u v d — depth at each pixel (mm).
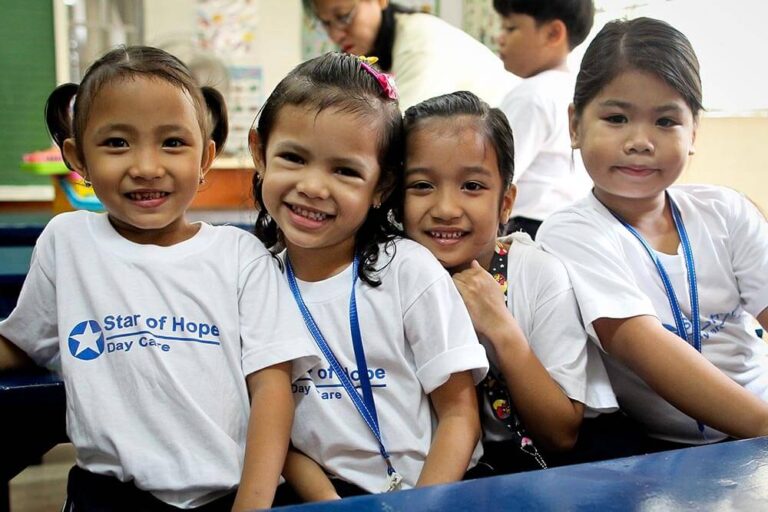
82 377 1004
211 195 3258
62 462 2389
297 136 1040
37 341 1105
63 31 3205
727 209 1326
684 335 1242
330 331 1078
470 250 1172
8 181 3238
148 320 1015
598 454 1166
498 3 2064
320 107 1031
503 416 1174
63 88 1171
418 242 1171
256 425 1003
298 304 1099
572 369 1154
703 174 2281
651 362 1128
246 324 1060
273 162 1067
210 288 1055
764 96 2238
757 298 1301
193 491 978
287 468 1072
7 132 3203
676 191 1357
